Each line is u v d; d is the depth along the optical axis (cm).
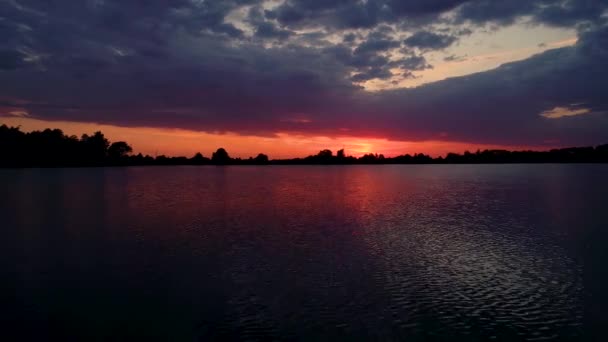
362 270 2038
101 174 12000
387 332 1387
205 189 6838
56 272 2020
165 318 1491
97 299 1669
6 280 1906
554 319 1484
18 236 2838
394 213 3931
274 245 2558
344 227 3164
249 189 6856
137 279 1911
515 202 4772
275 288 1783
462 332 1388
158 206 4481
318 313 1527
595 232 2920
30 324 1448
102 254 2356
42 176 10444
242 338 1346
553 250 2414
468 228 3105
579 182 7962
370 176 12069
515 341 1334
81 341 1331
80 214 3869
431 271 2014
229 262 2181
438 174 12850
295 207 4422
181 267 2094
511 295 1703
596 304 1606
